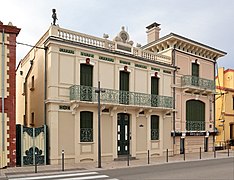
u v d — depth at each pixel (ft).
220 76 115.55
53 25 58.08
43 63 61.21
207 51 89.86
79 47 60.03
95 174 43.98
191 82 81.51
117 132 65.26
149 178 39.37
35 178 40.65
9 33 52.95
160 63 75.20
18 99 86.79
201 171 46.06
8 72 52.29
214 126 91.40
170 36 78.59
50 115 56.34
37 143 55.31
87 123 60.85
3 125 50.85
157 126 74.23
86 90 58.75
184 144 81.20
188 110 83.51
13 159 51.55
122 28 69.77
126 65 68.18
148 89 72.69
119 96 64.39
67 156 57.11
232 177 40.06
